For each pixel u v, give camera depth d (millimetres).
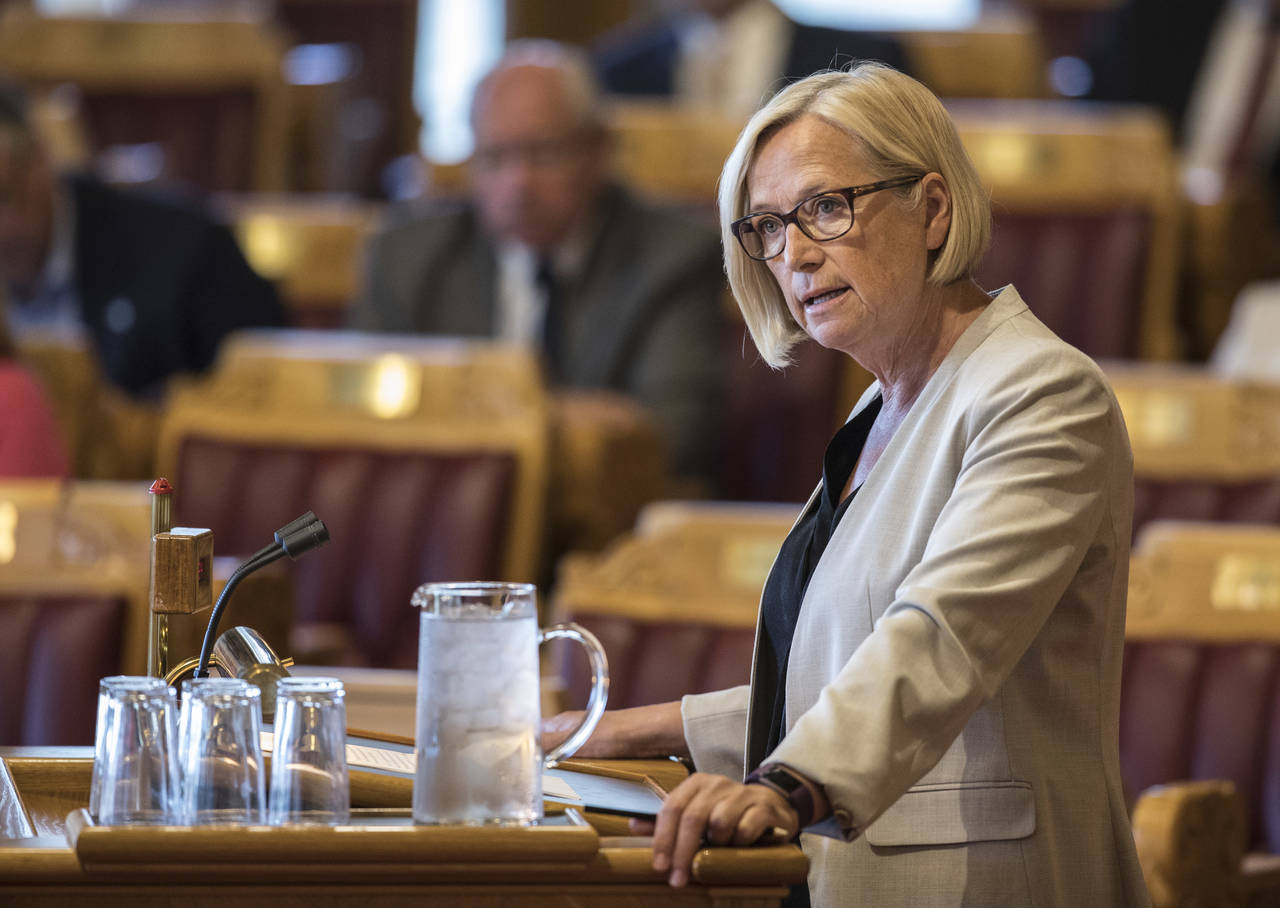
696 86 24891
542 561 14953
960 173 7043
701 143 21719
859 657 6160
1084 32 33156
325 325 22266
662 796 6773
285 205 26422
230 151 26500
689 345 17906
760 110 7121
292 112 28000
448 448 14641
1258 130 25844
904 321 7090
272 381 15016
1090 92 28219
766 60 24734
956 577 6262
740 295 7492
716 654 11266
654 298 17922
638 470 15664
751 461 18000
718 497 18062
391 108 33656
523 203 17781
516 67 18062
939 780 6855
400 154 33656
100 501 11375
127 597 11141
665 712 7895
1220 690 10992
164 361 19938
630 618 11422
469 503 14398
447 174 23594
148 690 5688
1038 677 6840
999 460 6516
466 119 18484
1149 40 27453
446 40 36156
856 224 6887
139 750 5645
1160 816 9438
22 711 10930
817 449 17828
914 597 6242
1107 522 6750
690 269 18047
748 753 7512
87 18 26688
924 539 6762
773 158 7012
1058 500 6449
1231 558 11195
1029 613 6312
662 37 25469
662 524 11602
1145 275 19781
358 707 9742
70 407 16766
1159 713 11047
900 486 6918
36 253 18547
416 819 5645
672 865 5555
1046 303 19875
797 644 7062
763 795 5707
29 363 15680
